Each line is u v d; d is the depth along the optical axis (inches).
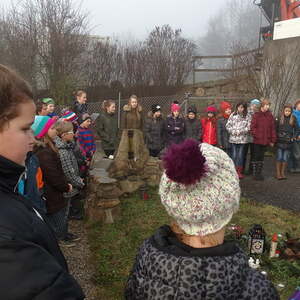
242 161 316.2
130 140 262.1
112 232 188.9
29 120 37.9
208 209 44.4
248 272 44.1
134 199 246.4
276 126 312.3
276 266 151.8
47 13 486.3
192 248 44.1
